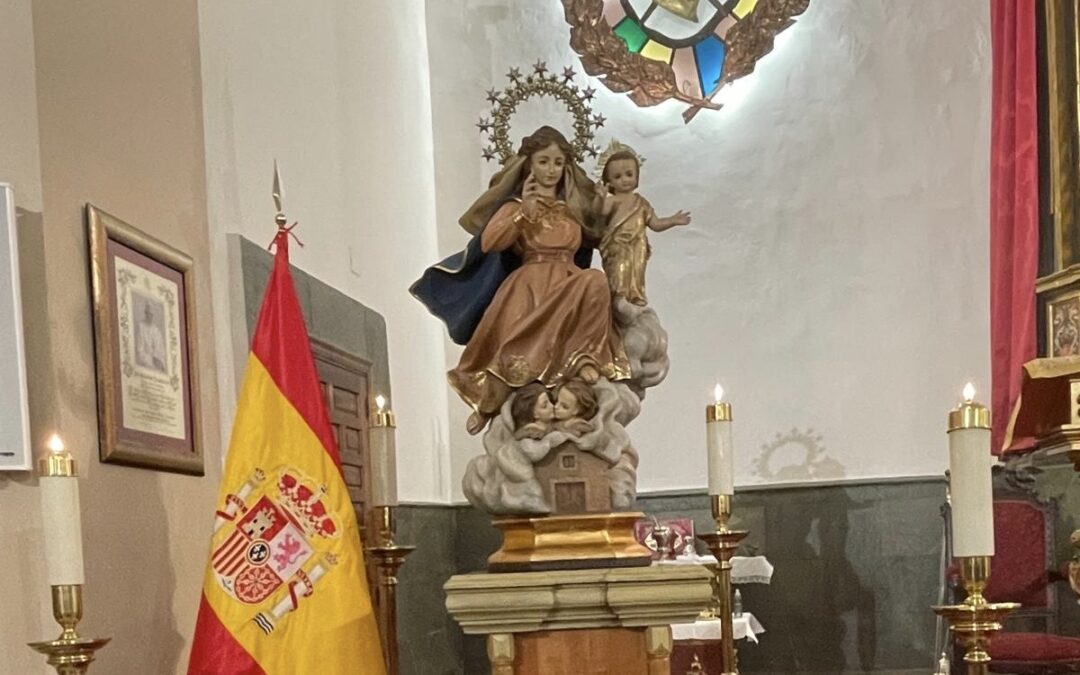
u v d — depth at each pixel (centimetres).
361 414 507
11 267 267
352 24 544
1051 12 539
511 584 318
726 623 389
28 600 268
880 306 628
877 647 608
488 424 361
